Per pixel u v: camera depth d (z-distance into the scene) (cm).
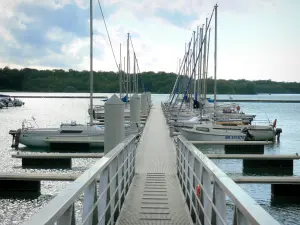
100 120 3462
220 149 2286
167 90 11350
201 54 3912
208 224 435
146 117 3084
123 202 751
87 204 371
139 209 706
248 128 2564
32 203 1143
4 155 2002
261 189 1307
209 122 2789
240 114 3591
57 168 1631
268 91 13862
